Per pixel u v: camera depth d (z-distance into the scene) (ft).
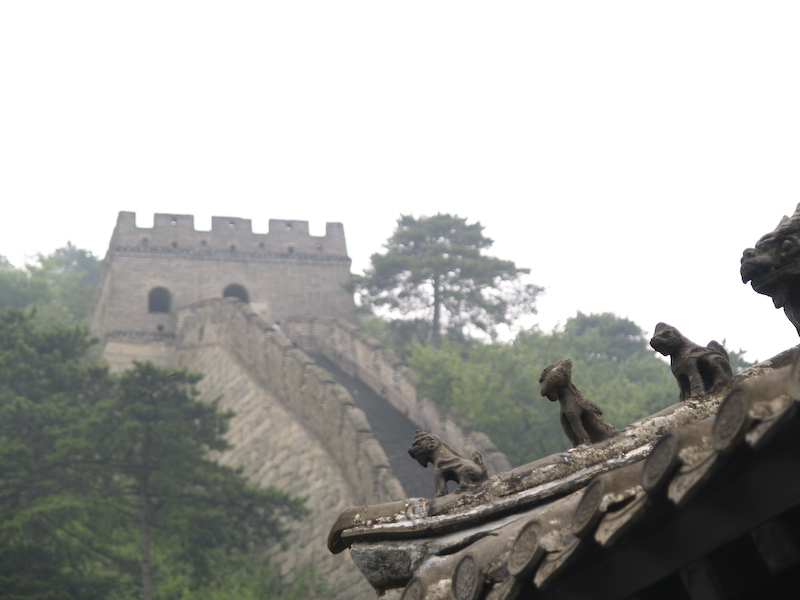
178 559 106.83
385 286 203.82
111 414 104.73
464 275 203.31
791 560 8.44
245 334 153.89
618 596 10.00
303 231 217.97
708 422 9.36
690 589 9.30
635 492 9.70
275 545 120.88
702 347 16.53
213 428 110.11
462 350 159.33
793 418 7.79
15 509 100.73
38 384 110.93
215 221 212.02
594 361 163.02
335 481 115.85
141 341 191.83
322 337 170.60
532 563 10.34
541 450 124.47
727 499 8.76
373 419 132.05
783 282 12.64
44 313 220.84
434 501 15.90
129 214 206.39
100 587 93.20
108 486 108.99
